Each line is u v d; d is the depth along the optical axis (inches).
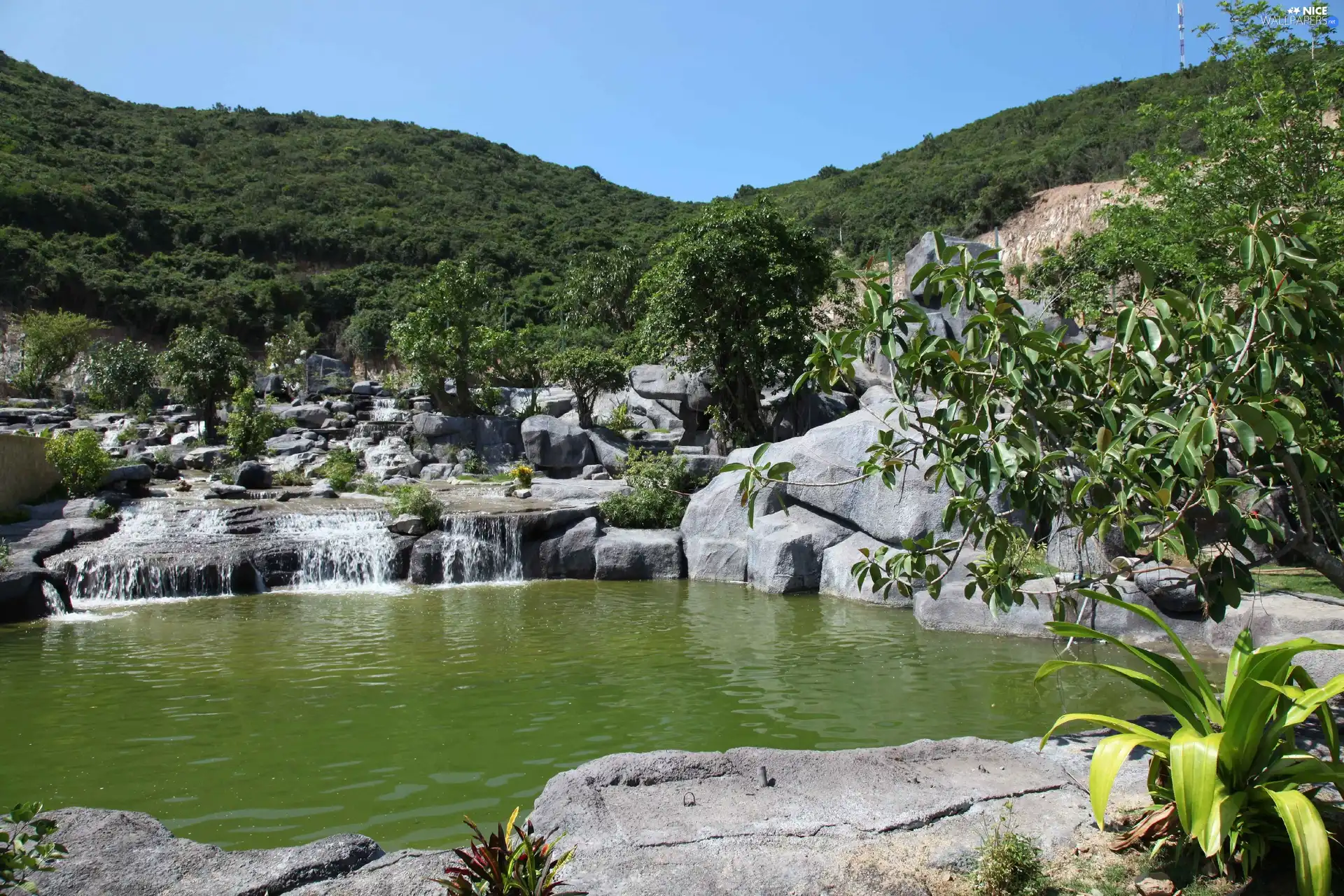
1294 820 134.3
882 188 2743.6
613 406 1294.3
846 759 206.4
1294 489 201.3
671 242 1032.2
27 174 2314.2
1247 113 609.0
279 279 2365.9
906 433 605.6
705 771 199.8
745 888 147.8
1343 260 440.1
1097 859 159.2
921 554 250.4
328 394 1419.8
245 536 711.7
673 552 712.4
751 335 972.6
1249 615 391.2
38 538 640.4
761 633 477.7
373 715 329.1
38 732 311.0
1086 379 230.5
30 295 1996.8
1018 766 203.6
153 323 2143.2
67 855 139.7
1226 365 195.8
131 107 3331.7
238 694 358.3
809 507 657.6
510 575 717.9
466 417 1165.7
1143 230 632.4
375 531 732.7
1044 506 225.0
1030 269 1397.6
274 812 238.8
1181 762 144.1
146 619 534.9
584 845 164.6
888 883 149.9
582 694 355.3
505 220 3026.6
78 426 1197.7
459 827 228.1
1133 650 172.9
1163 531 195.9
